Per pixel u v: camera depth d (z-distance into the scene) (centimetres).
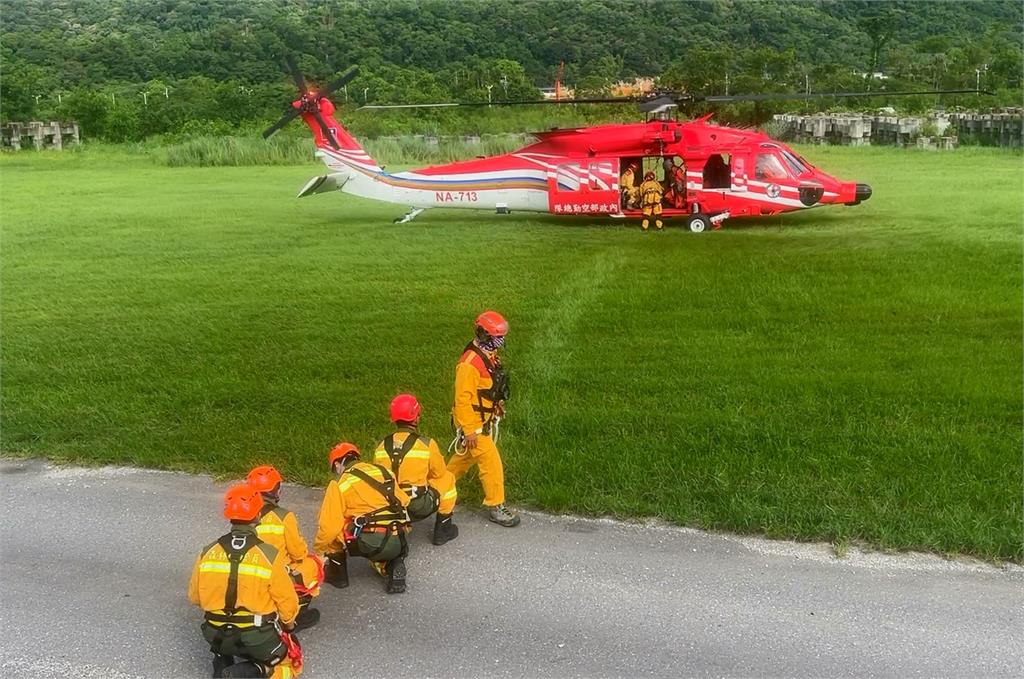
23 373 1023
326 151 2000
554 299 1291
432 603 557
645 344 1066
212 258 1664
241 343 1125
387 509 546
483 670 488
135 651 511
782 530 638
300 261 1616
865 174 2745
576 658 499
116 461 794
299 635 523
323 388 955
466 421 633
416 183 1964
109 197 2627
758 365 978
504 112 4759
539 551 622
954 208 2003
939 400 860
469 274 1467
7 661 501
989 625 526
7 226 2069
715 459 742
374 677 482
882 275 1355
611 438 795
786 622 532
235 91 5419
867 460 727
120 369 1031
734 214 1773
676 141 1748
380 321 1212
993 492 668
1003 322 1111
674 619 536
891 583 575
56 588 583
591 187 1819
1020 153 3466
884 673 482
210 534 656
